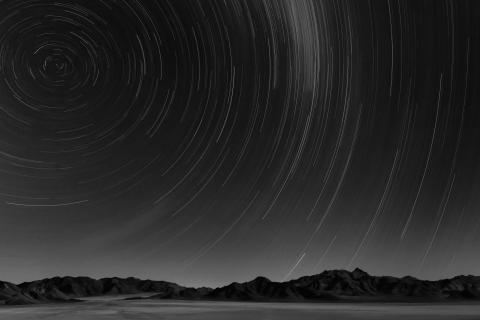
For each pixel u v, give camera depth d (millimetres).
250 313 75562
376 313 76625
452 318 62062
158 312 79188
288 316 67750
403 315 70438
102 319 61562
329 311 84000
